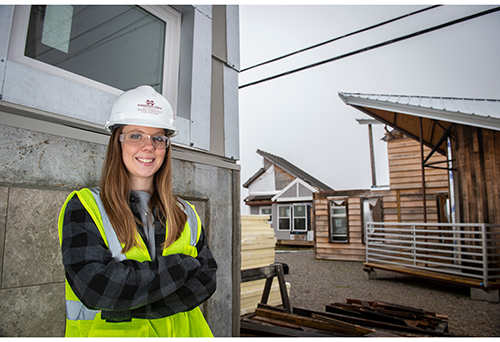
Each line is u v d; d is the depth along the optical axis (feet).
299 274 29.40
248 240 14.38
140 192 4.22
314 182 72.95
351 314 13.23
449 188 25.03
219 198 8.89
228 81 10.09
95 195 3.85
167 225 4.04
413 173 36.35
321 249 41.29
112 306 3.05
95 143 6.16
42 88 5.65
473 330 13.73
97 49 7.14
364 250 38.65
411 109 25.22
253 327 10.36
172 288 3.36
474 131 23.44
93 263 3.12
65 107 5.95
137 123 4.16
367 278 26.84
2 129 4.94
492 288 19.45
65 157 5.68
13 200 4.99
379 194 38.24
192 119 8.45
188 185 7.95
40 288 5.18
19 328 4.91
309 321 10.80
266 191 74.08
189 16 8.98
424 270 23.85
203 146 8.72
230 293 8.84
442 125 27.37
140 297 3.14
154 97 4.47
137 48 8.02
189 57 8.75
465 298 20.13
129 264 3.25
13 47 5.68
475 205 22.94
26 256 5.07
